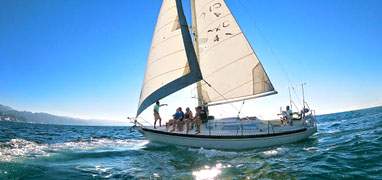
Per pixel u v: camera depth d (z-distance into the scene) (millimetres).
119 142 21625
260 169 12070
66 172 11617
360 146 14766
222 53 21031
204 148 17344
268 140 17438
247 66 20891
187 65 18875
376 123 27281
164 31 19859
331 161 12391
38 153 15203
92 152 16203
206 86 20625
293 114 20266
